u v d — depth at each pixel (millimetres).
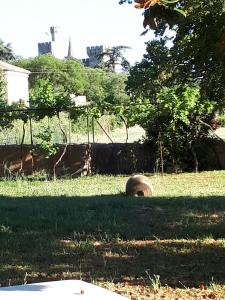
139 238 9227
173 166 24266
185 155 24281
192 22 13148
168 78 26328
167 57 31672
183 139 24094
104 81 91188
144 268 7109
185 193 16266
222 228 9820
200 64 17156
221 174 22266
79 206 12961
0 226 10438
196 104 23672
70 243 8953
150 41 34000
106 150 25062
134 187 15719
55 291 2643
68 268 7246
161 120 24109
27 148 24969
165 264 7316
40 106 25000
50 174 24594
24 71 70812
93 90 89125
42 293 2611
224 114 24703
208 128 24328
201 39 11289
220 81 18000
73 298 2527
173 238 9133
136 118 24391
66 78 86250
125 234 9523
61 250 8438
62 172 24781
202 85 19516
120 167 24922
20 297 2551
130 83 36938
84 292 2617
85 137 37969
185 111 23609
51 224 10672
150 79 34938
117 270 7027
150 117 24141
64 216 11586
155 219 11008
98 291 2645
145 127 24469
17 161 25078
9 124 25469
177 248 8312
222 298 5641
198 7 11234
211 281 6293
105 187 19000
